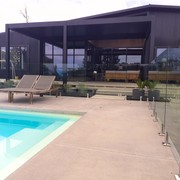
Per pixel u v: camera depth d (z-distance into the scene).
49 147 3.38
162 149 3.36
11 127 5.36
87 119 5.27
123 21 9.89
